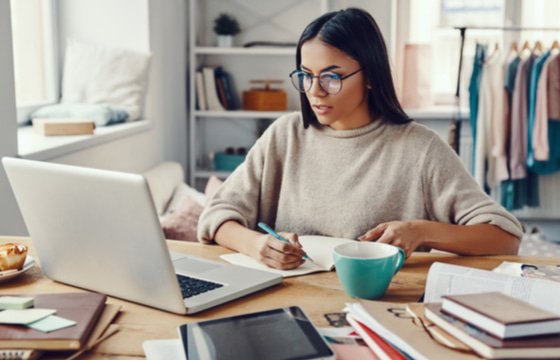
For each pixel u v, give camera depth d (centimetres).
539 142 397
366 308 97
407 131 163
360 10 153
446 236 140
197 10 436
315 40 148
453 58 446
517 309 85
